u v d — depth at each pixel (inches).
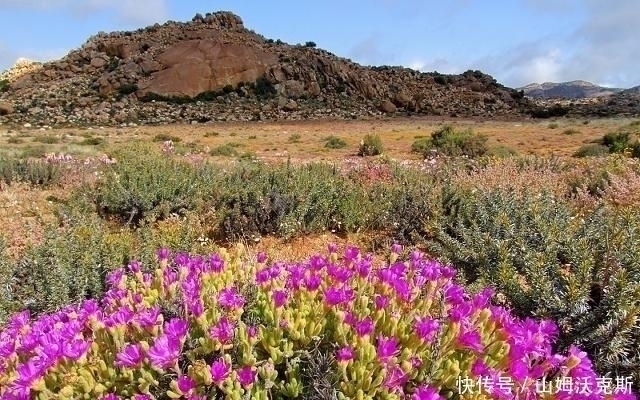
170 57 3850.9
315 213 290.5
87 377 82.6
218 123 2918.3
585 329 137.7
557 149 1183.6
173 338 82.5
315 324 90.9
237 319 95.0
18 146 1232.8
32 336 96.1
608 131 1669.5
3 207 350.9
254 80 3831.2
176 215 308.7
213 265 116.2
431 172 467.8
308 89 3848.4
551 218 221.1
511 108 3878.0
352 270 116.9
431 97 3988.7
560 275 156.9
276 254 247.8
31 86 3981.3
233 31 4749.0
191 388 76.8
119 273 126.8
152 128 2544.3
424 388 78.7
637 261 150.9
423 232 278.4
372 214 292.2
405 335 89.1
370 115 3395.7
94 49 4382.4
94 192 357.4
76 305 162.4
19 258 207.5
